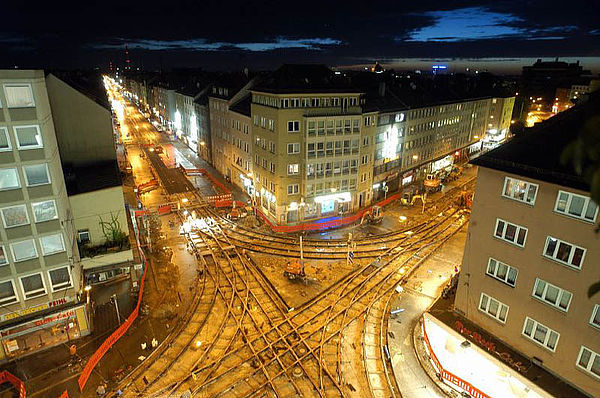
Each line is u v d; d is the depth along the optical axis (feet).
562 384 72.74
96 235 110.11
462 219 177.78
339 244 151.43
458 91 283.38
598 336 66.74
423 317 95.81
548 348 75.05
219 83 242.99
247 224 168.66
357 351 95.50
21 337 89.51
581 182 63.82
